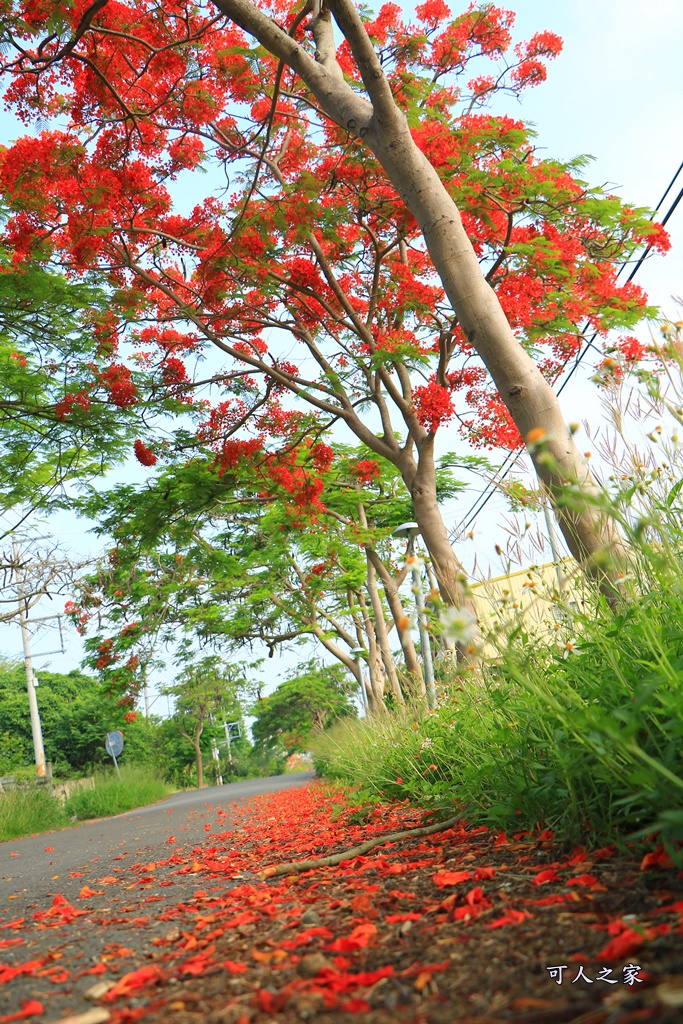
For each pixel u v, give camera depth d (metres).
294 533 16.72
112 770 38.97
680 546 3.20
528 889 2.54
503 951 1.96
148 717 51.78
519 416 5.76
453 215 6.20
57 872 7.02
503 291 10.69
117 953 2.80
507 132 9.74
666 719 2.66
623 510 3.07
